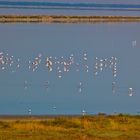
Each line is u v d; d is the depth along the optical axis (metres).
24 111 73.62
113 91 90.31
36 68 103.94
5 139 49.91
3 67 102.81
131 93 87.62
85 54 111.69
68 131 54.47
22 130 54.53
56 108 76.50
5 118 66.06
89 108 77.44
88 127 56.62
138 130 56.03
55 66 106.25
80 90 90.06
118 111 75.38
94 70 105.62
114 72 101.88
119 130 55.66
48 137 51.12
